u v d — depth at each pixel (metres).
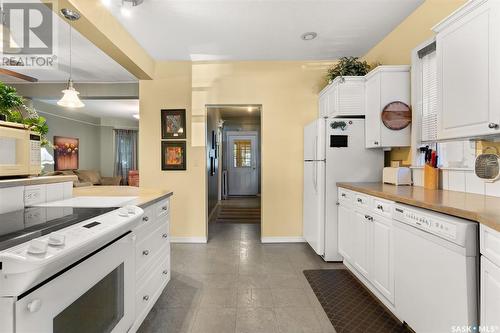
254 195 7.98
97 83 4.62
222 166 7.71
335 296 2.16
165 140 3.67
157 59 3.58
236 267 2.77
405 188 2.16
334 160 2.85
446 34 1.63
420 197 1.61
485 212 1.13
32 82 4.53
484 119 1.37
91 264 1.08
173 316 1.89
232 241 3.70
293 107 3.67
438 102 1.71
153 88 3.65
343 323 1.80
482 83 1.38
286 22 2.61
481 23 1.38
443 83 1.67
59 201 1.69
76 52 3.31
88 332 1.12
